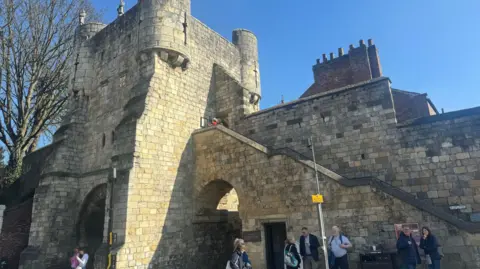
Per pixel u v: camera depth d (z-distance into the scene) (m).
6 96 27.59
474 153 14.86
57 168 21.59
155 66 20.03
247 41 30.30
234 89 23.98
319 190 14.75
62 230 20.70
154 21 20.66
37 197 21.09
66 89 30.33
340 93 19.22
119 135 18.44
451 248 11.66
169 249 17.78
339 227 13.91
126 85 21.41
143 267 16.23
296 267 11.60
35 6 27.91
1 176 27.16
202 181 19.77
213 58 25.73
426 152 15.99
